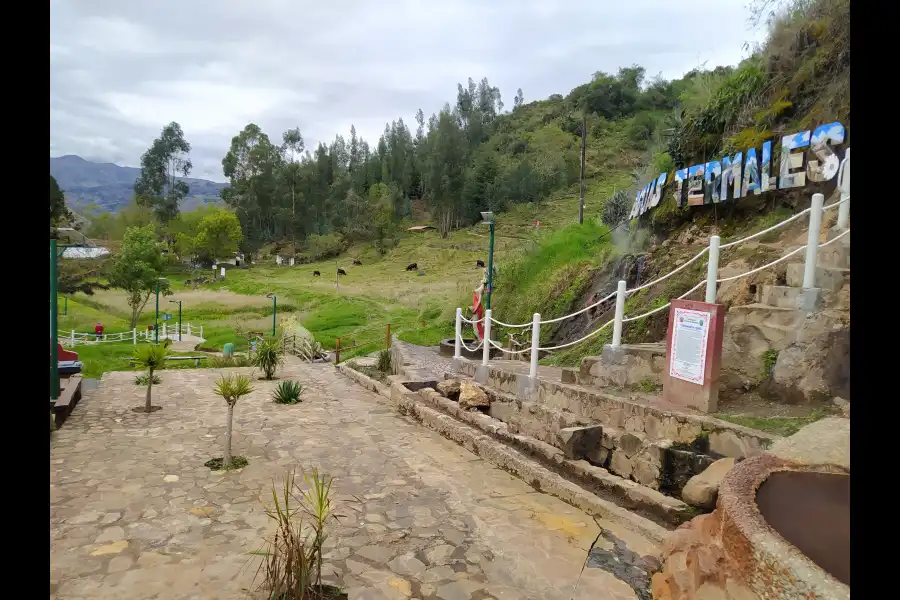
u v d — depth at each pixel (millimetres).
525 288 17859
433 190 81812
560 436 5703
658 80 77375
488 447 6531
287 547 3545
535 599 3461
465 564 3939
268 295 43969
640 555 3867
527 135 92562
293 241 82000
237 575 3770
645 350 6004
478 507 4996
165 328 30938
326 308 36281
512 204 72250
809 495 2346
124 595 3500
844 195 5086
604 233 16719
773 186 7852
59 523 4613
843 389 4207
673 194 10766
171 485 5586
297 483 5680
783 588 1863
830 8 7695
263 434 7766
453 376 9617
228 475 5926
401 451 6914
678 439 4715
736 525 2193
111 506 5004
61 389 9250
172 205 68188
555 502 5105
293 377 13617
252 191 85750
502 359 13883
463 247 58000
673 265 9633
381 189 87938
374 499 5223
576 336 12266
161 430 7953
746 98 9352
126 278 34688
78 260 34438
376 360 16500
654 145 14477
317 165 99812
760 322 5012
